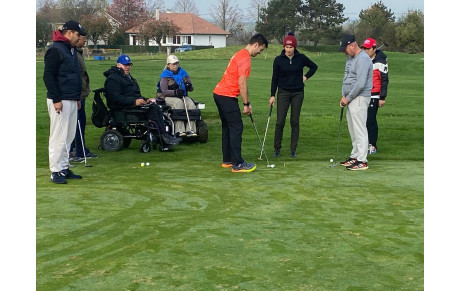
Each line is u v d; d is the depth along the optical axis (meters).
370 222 5.77
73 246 4.97
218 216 5.94
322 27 80.38
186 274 4.37
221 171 8.24
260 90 24.42
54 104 7.20
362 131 8.34
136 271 4.42
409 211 6.16
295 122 9.35
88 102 18.17
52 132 7.34
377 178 7.81
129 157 9.28
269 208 6.27
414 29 69.06
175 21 95.00
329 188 7.21
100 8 91.75
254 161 9.05
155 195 6.80
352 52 8.32
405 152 9.91
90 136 11.45
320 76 36.53
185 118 10.55
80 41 7.51
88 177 7.76
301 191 7.05
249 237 5.26
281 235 5.33
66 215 5.91
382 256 4.79
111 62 48.56
